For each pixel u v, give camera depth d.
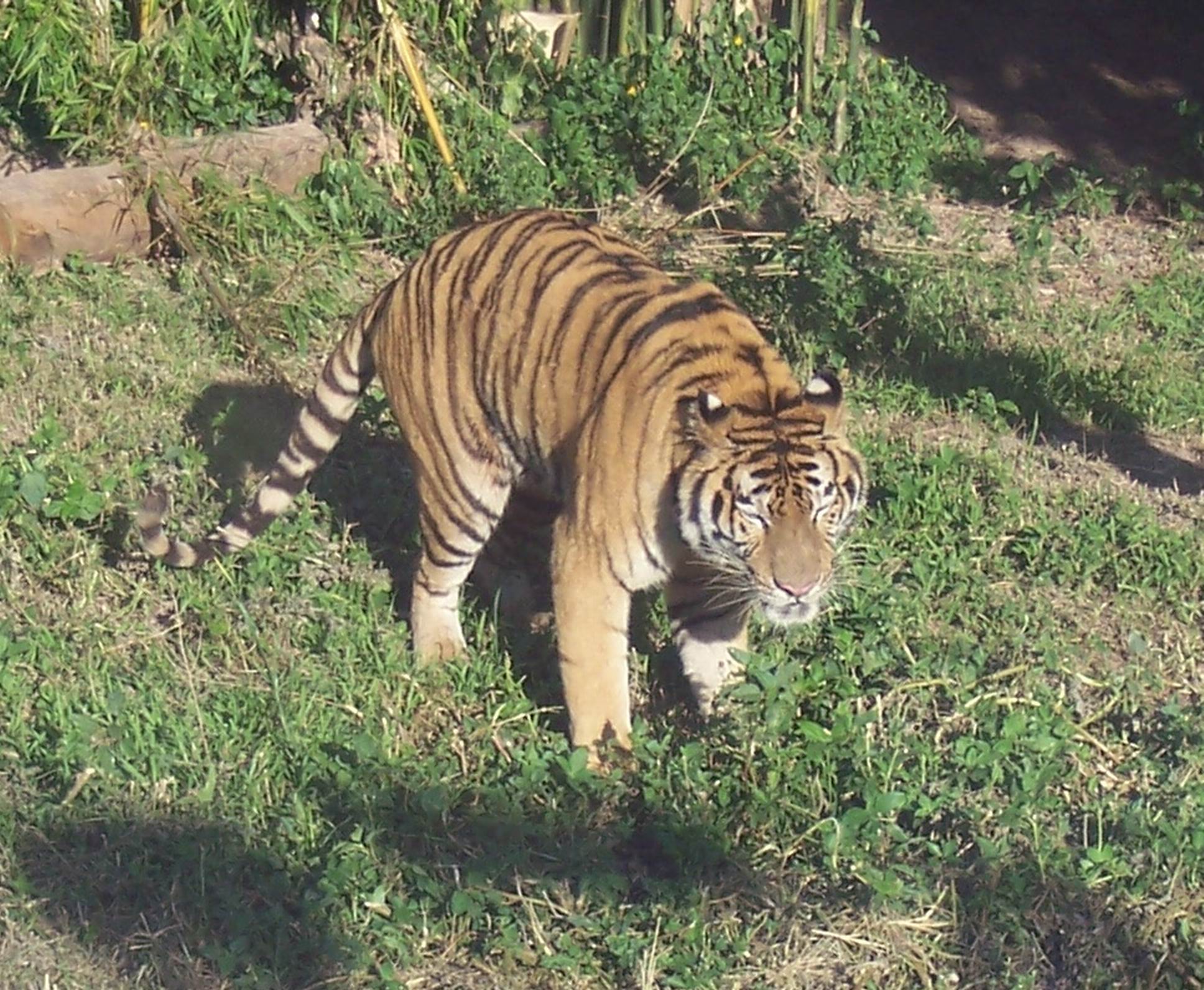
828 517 7.61
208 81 14.90
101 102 14.05
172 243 13.57
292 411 11.50
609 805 7.74
